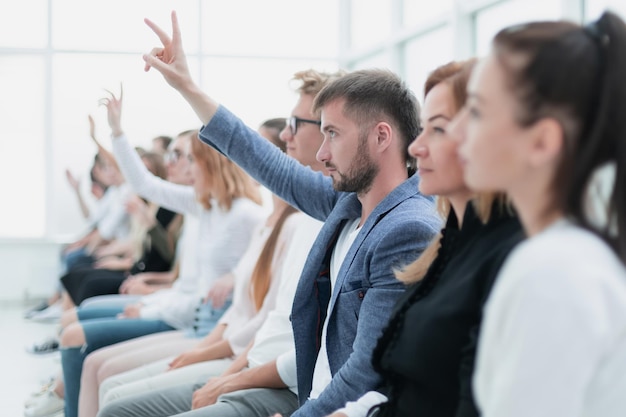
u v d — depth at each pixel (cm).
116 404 230
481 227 126
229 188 321
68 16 753
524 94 89
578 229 89
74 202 771
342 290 178
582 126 90
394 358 130
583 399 85
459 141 105
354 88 181
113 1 755
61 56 755
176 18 209
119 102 367
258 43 771
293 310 194
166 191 369
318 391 184
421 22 586
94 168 625
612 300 83
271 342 227
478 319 117
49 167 763
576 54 89
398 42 639
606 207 91
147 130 745
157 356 298
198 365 258
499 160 91
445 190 133
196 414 200
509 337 85
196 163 322
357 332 168
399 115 182
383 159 182
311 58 778
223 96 766
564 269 82
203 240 331
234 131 214
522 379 82
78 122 762
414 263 143
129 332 340
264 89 773
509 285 86
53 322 649
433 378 123
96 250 594
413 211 171
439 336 121
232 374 229
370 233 175
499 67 91
